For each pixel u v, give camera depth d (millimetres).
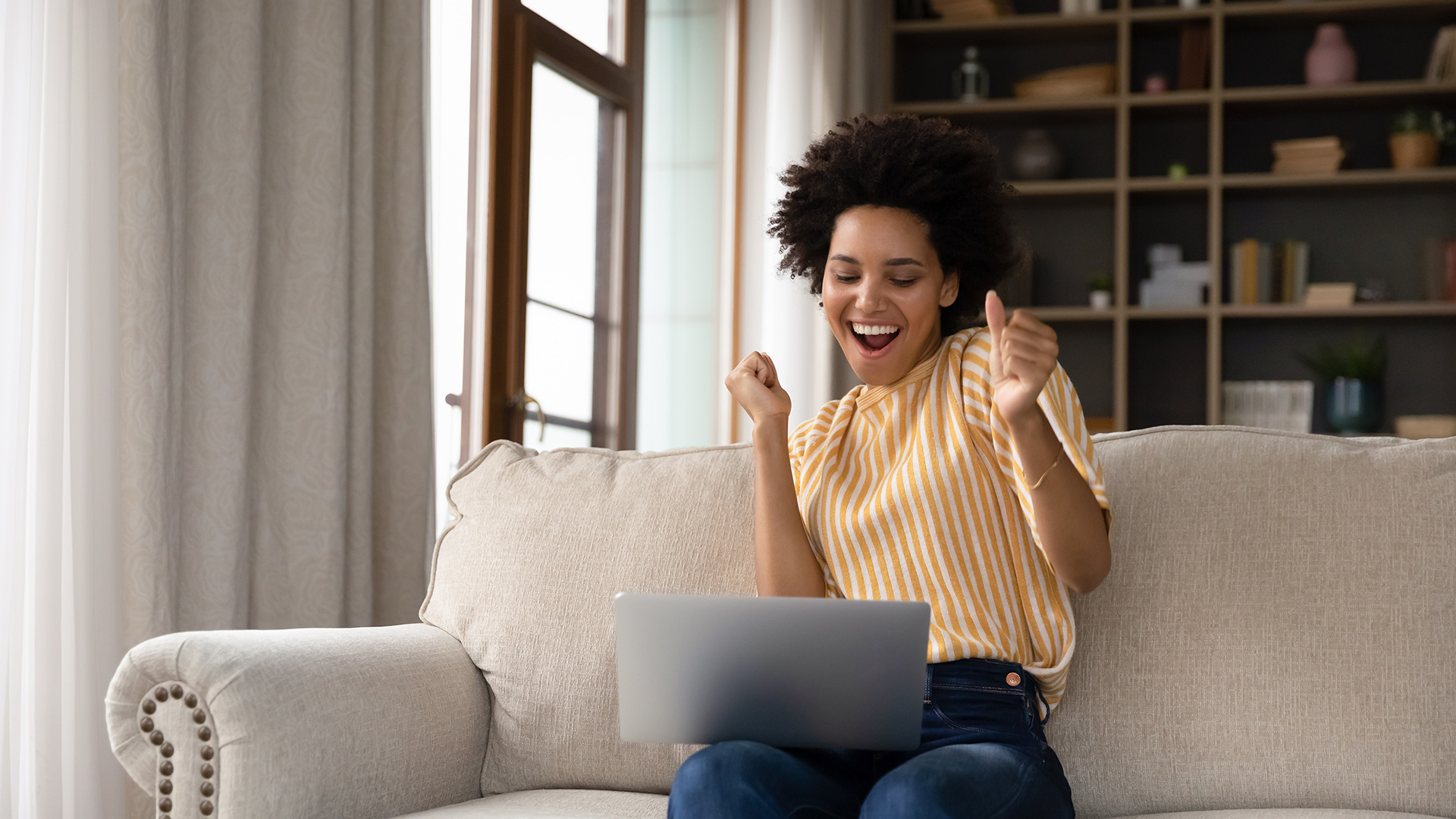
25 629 1873
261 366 2283
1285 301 4582
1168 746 1469
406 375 2523
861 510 1418
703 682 1208
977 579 1351
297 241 2309
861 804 1242
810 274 1692
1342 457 1559
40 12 1894
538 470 1818
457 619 1719
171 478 2045
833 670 1179
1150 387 4840
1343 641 1456
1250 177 4539
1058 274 4953
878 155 1478
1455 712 1404
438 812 1438
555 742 1633
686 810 1128
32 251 1871
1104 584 1541
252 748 1311
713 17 4133
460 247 2949
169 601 1994
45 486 1894
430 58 2598
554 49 3217
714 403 4078
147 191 1964
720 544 1663
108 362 1976
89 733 1933
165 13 2045
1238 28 4746
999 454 1357
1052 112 4793
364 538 2432
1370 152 4703
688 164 3982
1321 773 1424
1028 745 1276
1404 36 4691
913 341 1470
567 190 3338
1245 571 1510
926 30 4852
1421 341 4625
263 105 2303
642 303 3715
